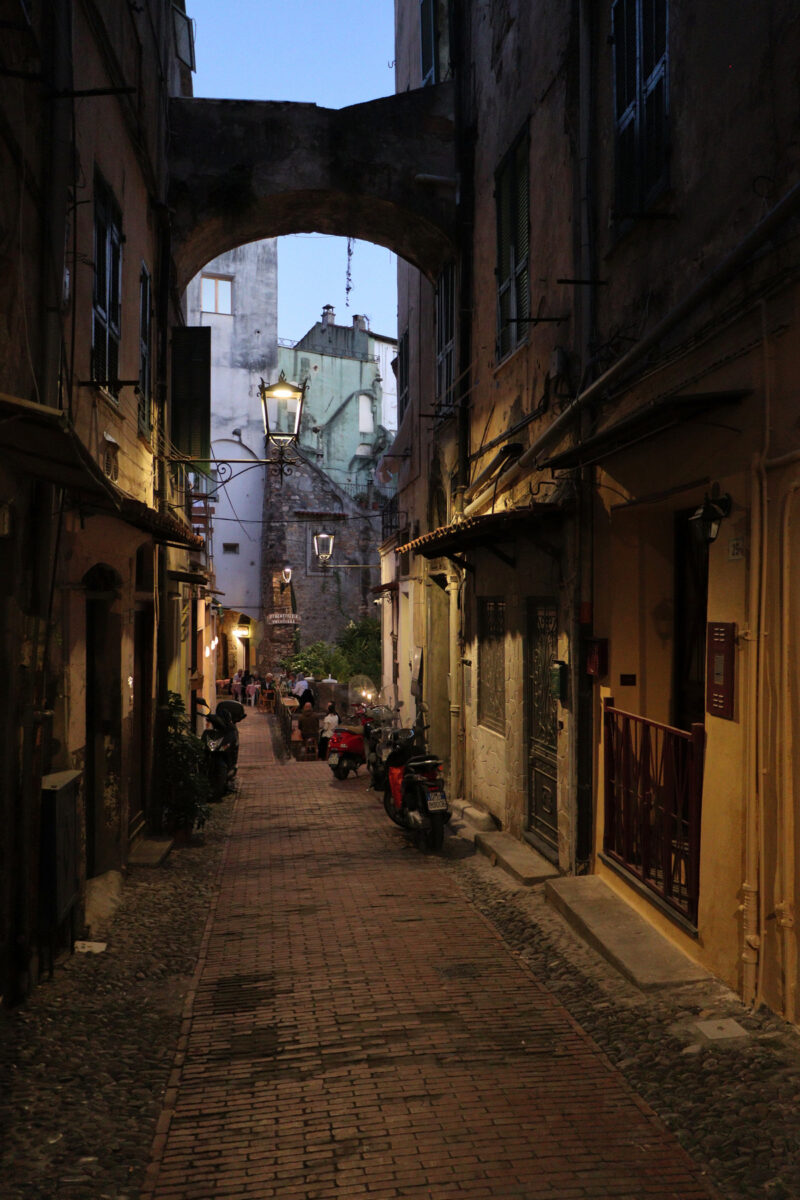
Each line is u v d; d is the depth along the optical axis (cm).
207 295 3381
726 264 436
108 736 710
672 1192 297
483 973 510
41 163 506
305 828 959
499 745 905
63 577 562
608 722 630
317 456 3806
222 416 3362
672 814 530
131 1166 317
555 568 719
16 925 461
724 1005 430
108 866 702
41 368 505
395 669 1694
